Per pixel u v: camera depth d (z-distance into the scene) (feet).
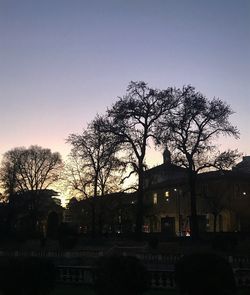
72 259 129.29
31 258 57.11
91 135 230.48
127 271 50.85
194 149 201.87
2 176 311.68
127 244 187.62
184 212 286.46
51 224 299.58
